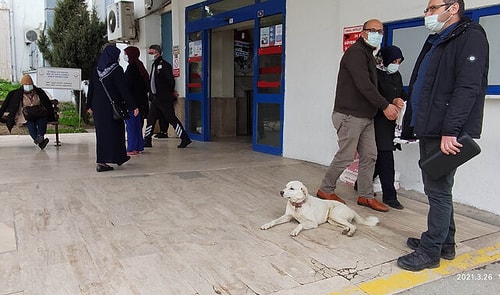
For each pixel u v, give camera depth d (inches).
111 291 105.1
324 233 144.2
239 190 194.9
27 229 143.4
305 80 251.0
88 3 575.5
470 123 111.8
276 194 189.2
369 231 146.8
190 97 367.2
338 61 226.8
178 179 213.0
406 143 182.7
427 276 116.8
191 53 363.3
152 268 117.3
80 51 480.4
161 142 346.0
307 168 239.1
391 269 119.7
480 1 164.6
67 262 119.8
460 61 108.0
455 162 110.4
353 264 122.0
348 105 162.2
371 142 167.8
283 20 264.1
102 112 222.7
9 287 106.1
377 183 194.4
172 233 142.3
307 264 121.4
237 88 388.2
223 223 152.3
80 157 271.3
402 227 151.0
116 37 422.6
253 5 287.6
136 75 280.5
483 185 169.9
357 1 211.6
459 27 111.0
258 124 296.8
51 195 182.1
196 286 108.2
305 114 254.1
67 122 471.5
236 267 118.8
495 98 161.5
